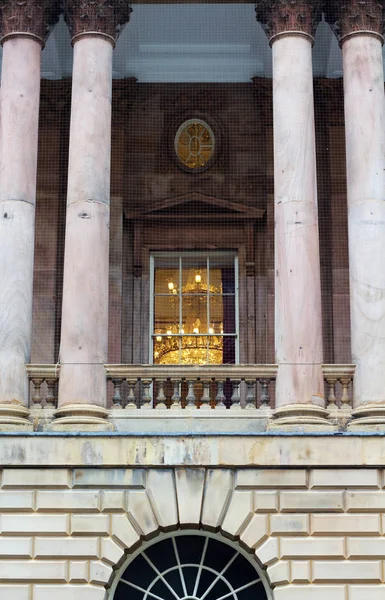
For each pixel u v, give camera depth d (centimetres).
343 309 3312
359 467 2584
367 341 2705
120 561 2588
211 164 3450
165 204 3409
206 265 3431
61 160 3425
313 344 2716
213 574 2620
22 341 2738
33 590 2555
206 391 2748
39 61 2939
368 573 2550
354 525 2570
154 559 2628
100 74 2878
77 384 2691
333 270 3344
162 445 2602
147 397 2747
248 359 3319
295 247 2745
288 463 2584
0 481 2589
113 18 2938
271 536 2577
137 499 2588
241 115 3475
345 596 2544
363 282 2738
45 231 3359
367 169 2798
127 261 3391
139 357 3312
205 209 3428
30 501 2583
